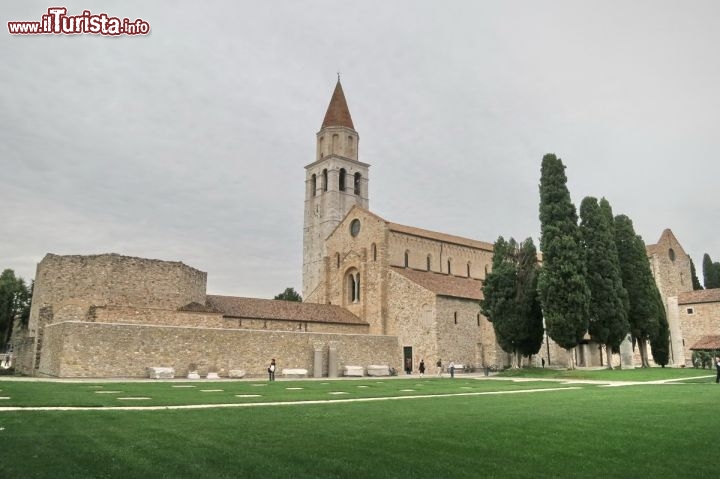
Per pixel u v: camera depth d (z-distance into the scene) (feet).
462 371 197.77
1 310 274.36
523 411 64.18
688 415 59.52
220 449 40.88
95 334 138.51
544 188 179.83
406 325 207.51
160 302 177.27
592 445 43.04
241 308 192.65
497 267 184.85
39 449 40.70
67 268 167.53
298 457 38.40
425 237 239.09
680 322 250.78
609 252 185.78
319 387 111.75
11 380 122.31
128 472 34.37
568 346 168.35
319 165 338.75
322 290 251.39
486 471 35.19
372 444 43.01
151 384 114.32
